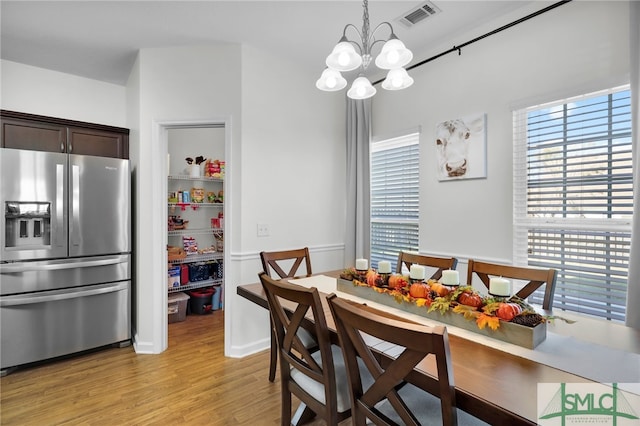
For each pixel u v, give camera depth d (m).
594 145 2.01
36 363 2.56
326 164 3.36
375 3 2.22
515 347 1.14
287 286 1.31
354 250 3.34
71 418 1.90
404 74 1.71
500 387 0.89
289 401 1.64
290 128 3.07
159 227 2.81
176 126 2.82
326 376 1.30
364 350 1.03
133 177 3.04
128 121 3.29
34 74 3.07
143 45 2.74
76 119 3.26
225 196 2.78
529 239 2.31
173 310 3.57
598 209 2.00
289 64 3.05
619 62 1.87
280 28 2.52
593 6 1.96
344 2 2.21
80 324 2.69
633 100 1.75
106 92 3.43
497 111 2.41
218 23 2.45
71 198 2.64
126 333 2.92
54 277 2.57
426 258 2.22
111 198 2.82
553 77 2.13
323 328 1.26
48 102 3.13
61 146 2.81
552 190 2.19
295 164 3.11
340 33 2.59
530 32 2.24
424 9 2.29
